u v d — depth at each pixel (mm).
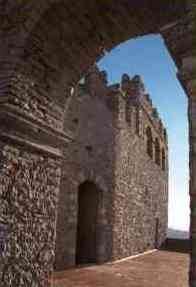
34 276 4750
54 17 4258
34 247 4789
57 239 9102
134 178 14695
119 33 4887
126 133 13898
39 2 4129
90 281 8164
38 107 4887
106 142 11953
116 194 12320
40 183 5008
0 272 4145
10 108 4250
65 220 9461
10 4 4410
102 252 11102
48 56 4668
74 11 4285
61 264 9195
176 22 3285
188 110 3021
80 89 10781
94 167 11039
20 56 4305
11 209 4398
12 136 4430
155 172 18750
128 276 9273
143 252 15836
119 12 4395
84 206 11594
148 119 17641
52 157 5336
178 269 11289
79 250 11336
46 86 4957
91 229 11320
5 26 4449
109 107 12867
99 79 12094
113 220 11938
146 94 17328
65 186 9602
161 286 8289
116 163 12508
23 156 4660
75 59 5039
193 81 3047
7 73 4332
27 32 4234
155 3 3895
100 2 4211
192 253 2727
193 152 2895
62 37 4582
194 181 2832
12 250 4371
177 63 3318
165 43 3361
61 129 5520
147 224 16703
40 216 4969
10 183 4406
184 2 3414
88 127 10969
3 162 4297
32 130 4707
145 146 16875
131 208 14078
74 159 10109
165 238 20969
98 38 4910
